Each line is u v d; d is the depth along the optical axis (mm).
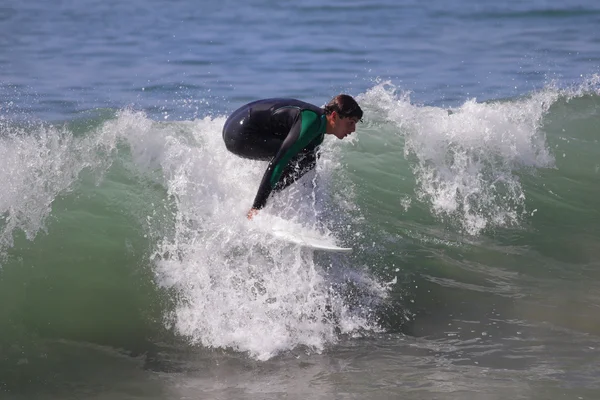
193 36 53938
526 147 24969
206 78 42469
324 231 20156
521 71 44219
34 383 14977
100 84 40688
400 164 23672
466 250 20984
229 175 20422
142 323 17078
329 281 18703
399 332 17391
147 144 21281
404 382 15219
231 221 18812
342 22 59000
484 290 19172
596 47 50188
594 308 18469
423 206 22609
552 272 20234
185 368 15742
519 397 14555
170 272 18172
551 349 16578
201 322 17125
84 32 54812
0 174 19656
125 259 18547
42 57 47031
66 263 18312
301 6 64500
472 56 48281
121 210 19703
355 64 46156
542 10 62469
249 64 46000
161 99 37812
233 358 16203
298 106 18578
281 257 18266
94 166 20703
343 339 17062
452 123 24609
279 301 17734
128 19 59469
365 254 20062
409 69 45031
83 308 17328
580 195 23938
